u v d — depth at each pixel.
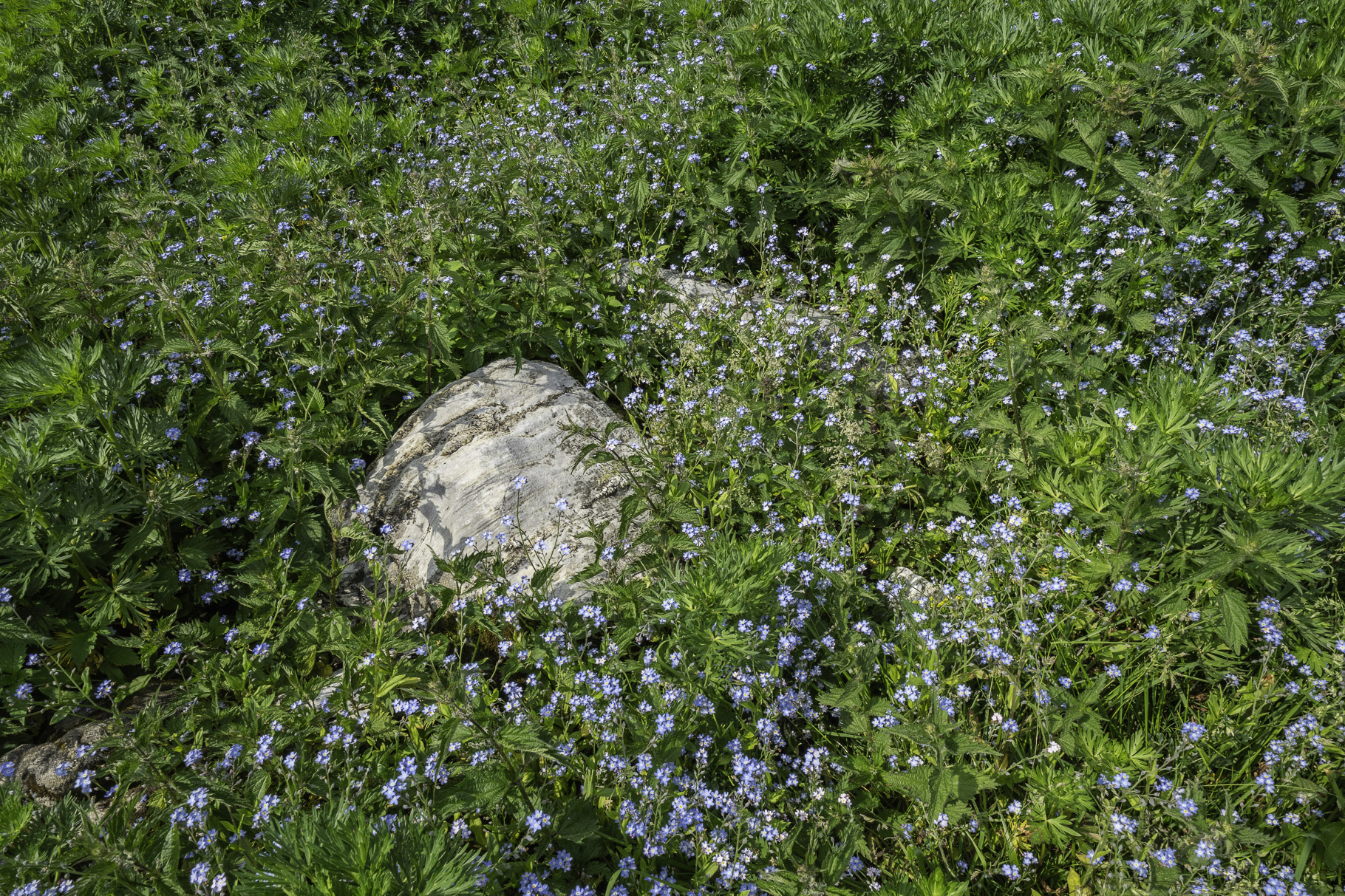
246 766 3.35
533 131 7.80
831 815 3.24
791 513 4.70
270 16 10.30
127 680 4.11
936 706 3.08
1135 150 6.41
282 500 4.45
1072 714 3.33
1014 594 4.06
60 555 4.02
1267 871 3.00
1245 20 6.74
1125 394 5.04
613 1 10.20
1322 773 3.32
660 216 7.04
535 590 3.90
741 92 6.59
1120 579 3.84
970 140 6.43
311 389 5.02
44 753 3.64
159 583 4.32
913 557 4.63
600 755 3.27
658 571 4.04
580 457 4.21
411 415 5.38
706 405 5.04
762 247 6.43
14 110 8.58
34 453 4.07
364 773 3.27
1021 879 3.17
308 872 2.34
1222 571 3.57
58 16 9.56
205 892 2.75
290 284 5.09
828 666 3.97
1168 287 5.54
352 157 7.23
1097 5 6.81
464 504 4.76
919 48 7.21
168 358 5.09
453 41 10.34
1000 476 4.56
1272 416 4.58
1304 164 5.91
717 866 2.96
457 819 3.09
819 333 5.89
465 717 2.80
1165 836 3.12
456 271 5.84
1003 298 4.90
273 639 4.06
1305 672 3.53
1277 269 5.77
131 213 5.11
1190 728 3.11
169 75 9.32
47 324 5.38
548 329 5.89
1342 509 3.78
